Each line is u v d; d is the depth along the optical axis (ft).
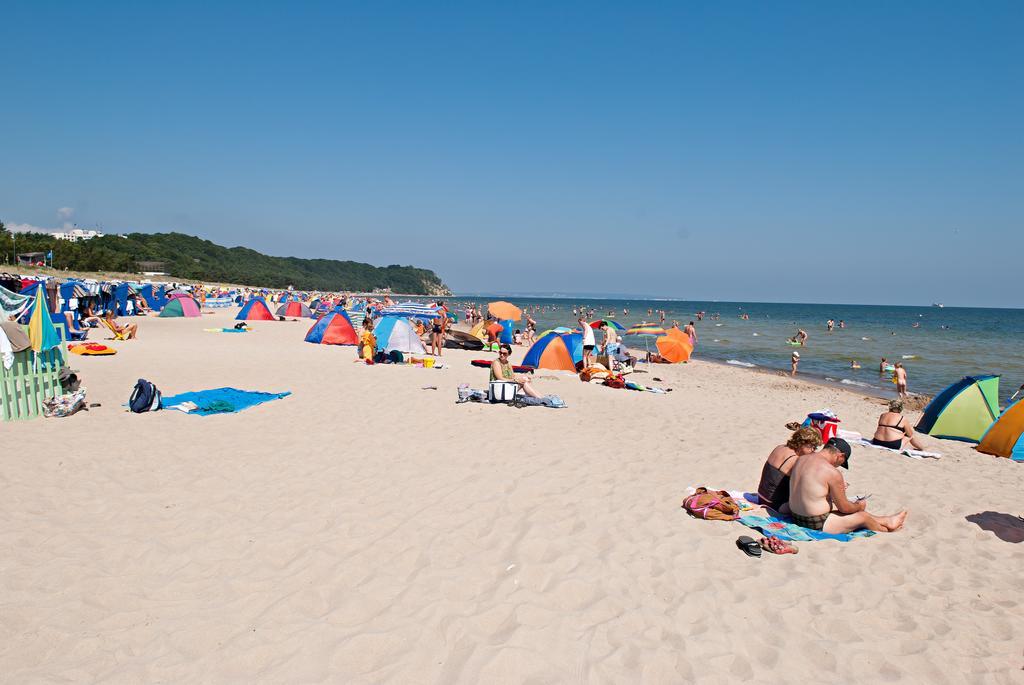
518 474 22.56
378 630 12.28
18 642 11.70
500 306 84.94
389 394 38.65
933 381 70.44
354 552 15.85
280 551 15.90
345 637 12.04
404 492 20.42
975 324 234.79
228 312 147.33
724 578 14.98
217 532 17.01
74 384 32.30
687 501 19.47
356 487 20.85
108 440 25.85
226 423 29.66
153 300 123.65
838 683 11.21
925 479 25.11
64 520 17.51
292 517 18.15
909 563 16.42
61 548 15.74
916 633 13.00
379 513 18.53
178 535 16.75
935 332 168.35
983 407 33.68
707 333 152.97
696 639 12.30
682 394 49.16
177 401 34.04
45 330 30.37
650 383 57.21
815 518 18.16
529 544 16.37
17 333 29.04
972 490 23.56
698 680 11.01
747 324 201.16
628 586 14.35
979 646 12.54
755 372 74.02
